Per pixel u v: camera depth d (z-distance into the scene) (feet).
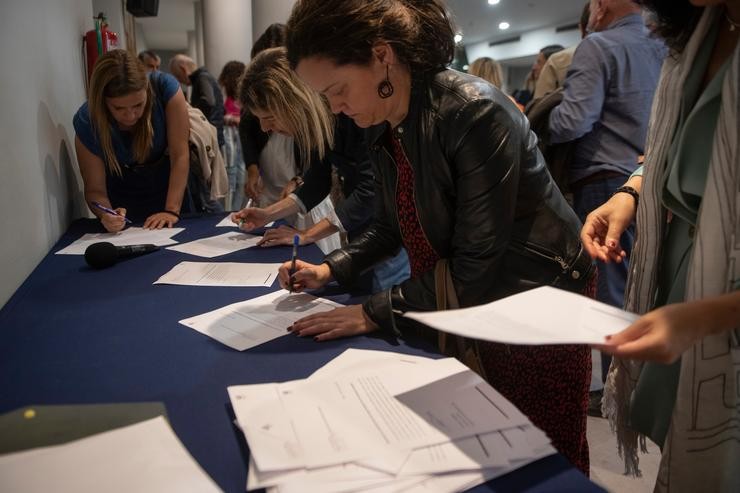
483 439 1.91
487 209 2.70
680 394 2.48
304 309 3.43
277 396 2.20
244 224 5.58
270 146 7.50
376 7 2.61
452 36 2.87
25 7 5.18
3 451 1.79
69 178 6.77
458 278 2.85
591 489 1.70
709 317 1.87
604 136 6.41
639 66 6.09
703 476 2.52
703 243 2.31
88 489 1.60
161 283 4.02
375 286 5.02
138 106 5.77
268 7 13.38
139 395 2.35
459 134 2.68
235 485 1.76
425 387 2.27
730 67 2.18
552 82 9.05
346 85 2.73
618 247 3.06
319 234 5.16
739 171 2.18
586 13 7.72
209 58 21.75
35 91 5.36
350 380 2.34
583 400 3.51
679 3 2.67
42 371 2.59
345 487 1.67
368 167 4.64
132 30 18.45
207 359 2.71
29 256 4.58
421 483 1.70
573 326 1.90
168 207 6.41
